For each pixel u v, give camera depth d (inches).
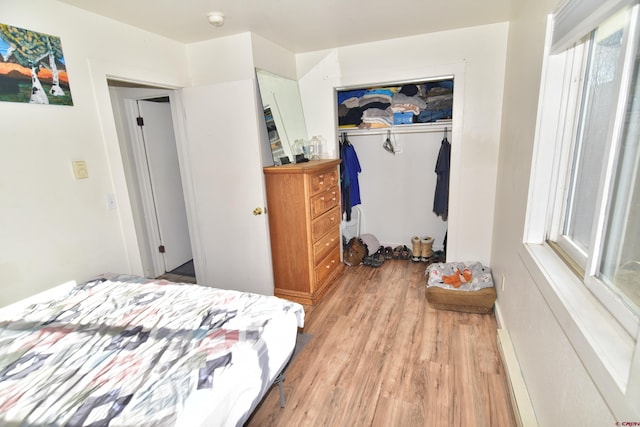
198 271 130.0
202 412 41.2
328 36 111.0
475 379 76.6
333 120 132.2
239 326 56.7
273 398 73.1
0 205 63.8
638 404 27.6
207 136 109.5
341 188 150.3
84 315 61.6
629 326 38.3
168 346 51.5
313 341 93.7
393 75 120.4
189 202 123.6
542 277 55.9
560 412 47.9
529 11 76.0
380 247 159.5
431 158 149.8
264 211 108.5
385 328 99.0
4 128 63.9
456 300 104.7
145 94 120.0
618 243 42.5
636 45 38.6
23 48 66.7
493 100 111.0
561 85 63.0
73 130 76.4
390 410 69.0
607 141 43.4
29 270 68.8
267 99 111.3
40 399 41.6
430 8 90.7
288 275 116.0
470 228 122.9
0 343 53.8
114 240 86.3
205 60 111.8
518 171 81.0
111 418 38.6
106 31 84.5
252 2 81.5
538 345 59.9
